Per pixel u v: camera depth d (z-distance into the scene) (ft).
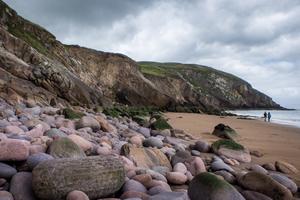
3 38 93.97
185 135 43.83
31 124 26.55
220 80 380.37
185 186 17.26
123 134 34.58
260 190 15.97
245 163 26.68
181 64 467.52
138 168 17.79
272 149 36.11
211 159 24.59
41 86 82.79
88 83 152.76
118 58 189.37
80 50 182.39
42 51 124.06
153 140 28.32
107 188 13.46
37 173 12.36
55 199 12.18
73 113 43.75
